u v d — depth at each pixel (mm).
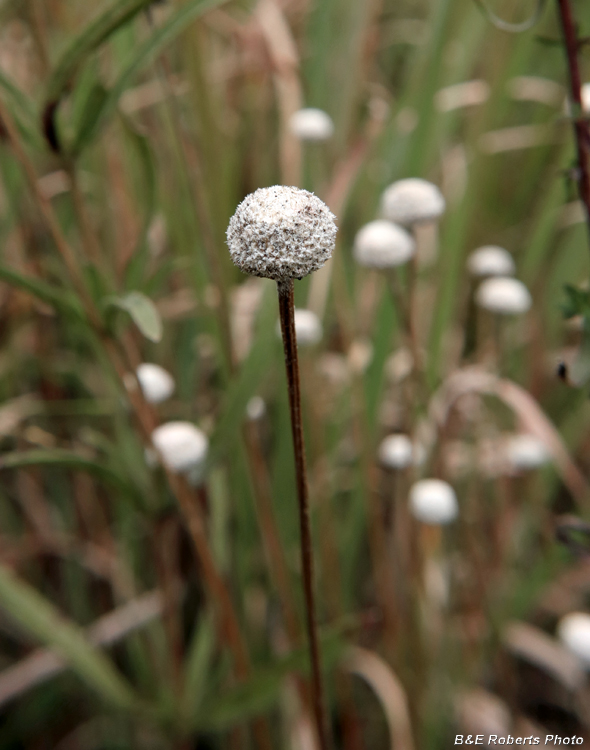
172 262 402
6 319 486
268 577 478
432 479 453
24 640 494
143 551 488
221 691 465
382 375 468
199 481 410
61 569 505
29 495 488
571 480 452
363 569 507
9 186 463
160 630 473
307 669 413
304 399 450
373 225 419
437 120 486
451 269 470
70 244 477
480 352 498
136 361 416
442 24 471
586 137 368
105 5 366
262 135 497
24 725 492
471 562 478
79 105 382
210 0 379
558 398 519
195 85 432
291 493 468
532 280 504
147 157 393
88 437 420
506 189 562
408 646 467
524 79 535
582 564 491
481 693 483
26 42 473
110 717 489
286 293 323
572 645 437
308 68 494
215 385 493
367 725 493
